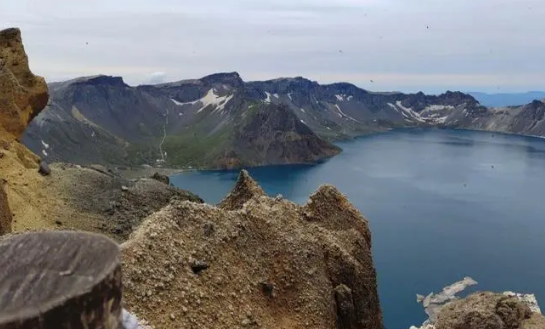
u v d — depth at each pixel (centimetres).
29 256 503
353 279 3431
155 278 2383
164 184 5769
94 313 488
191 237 2786
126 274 2303
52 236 529
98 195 4975
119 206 4912
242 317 2594
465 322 2927
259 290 2873
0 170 4459
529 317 2970
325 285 3178
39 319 448
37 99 5578
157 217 2781
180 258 2584
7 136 5116
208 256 2744
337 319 3172
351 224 4025
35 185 4650
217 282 2648
